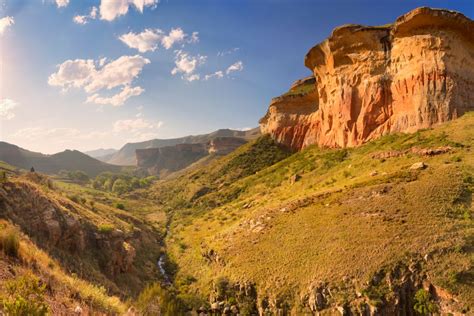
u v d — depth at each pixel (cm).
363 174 5003
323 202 4366
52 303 1112
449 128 5038
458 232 2994
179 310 3222
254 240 4350
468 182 3572
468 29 5866
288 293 3238
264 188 7550
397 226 3281
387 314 2655
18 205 3925
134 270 4900
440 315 2500
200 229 6712
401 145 5219
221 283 3797
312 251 3538
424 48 5803
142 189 15088
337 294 2916
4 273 1189
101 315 1239
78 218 4747
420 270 2786
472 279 2597
